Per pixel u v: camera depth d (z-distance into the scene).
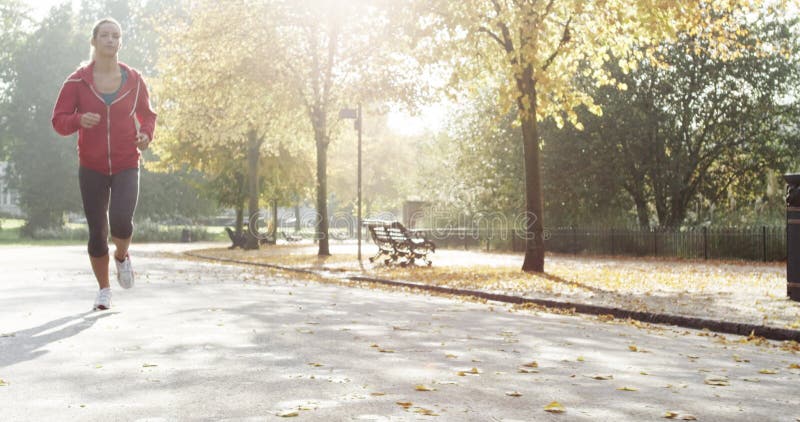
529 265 16.77
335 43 25.31
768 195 23.98
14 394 4.37
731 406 4.43
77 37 53.94
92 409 4.04
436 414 4.03
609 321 9.20
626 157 28.52
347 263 20.86
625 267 19.16
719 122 27.73
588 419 4.02
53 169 52.41
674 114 27.52
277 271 18.34
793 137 27.73
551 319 9.13
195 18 26.72
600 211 29.00
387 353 6.01
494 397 4.50
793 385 5.12
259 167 35.12
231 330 7.03
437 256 25.70
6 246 37.41
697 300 10.65
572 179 28.95
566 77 17.03
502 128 31.41
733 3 16.25
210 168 35.38
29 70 52.47
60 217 54.38
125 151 7.24
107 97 7.08
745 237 23.06
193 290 11.46
